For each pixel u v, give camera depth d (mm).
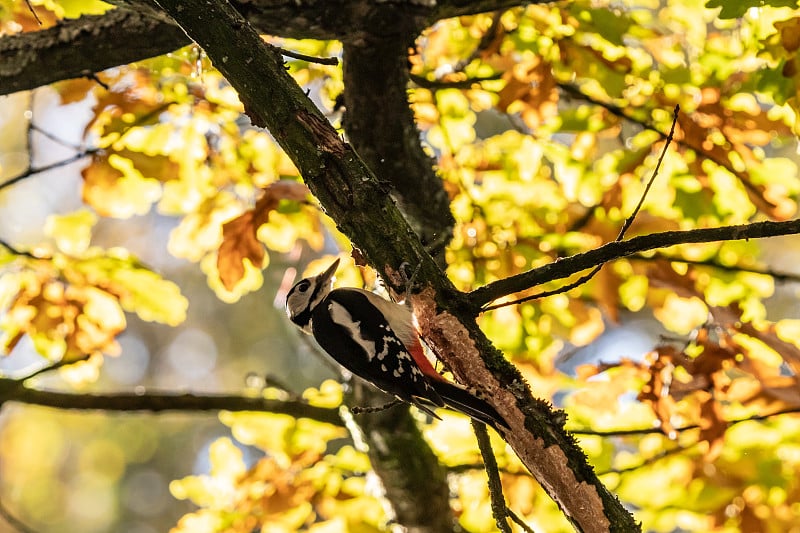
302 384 24766
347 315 7574
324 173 5617
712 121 8594
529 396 5664
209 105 9094
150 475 25828
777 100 7586
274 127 5684
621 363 8422
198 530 9305
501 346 9758
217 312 25891
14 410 25688
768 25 8047
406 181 8039
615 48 9078
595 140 9539
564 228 9703
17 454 25672
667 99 8844
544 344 9711
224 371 25375
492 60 9414
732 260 9695
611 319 9633
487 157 9977
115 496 25500
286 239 9570
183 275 25891
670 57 9242
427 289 5625
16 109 20797
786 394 7844
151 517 25453
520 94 9023
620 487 9406
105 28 7586
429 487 8984
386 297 8008
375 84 7566
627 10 9672
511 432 5629
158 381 26047
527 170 9672
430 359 7398
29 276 9453
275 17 7027
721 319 7961
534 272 5738
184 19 5695
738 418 8570
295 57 6113
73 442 26031
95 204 9188
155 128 9180
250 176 9555
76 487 25656
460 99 9672
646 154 9016
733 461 9102
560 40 8891
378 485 9156
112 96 8875
